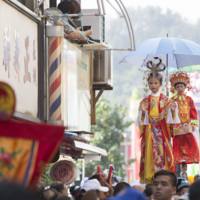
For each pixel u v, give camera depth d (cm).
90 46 1827
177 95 1564
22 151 675
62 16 1596
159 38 1762
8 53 1346
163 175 1065
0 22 1301
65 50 1641
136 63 1755
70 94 1677
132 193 672
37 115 1532
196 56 1814
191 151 1571
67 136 1742
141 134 1552
